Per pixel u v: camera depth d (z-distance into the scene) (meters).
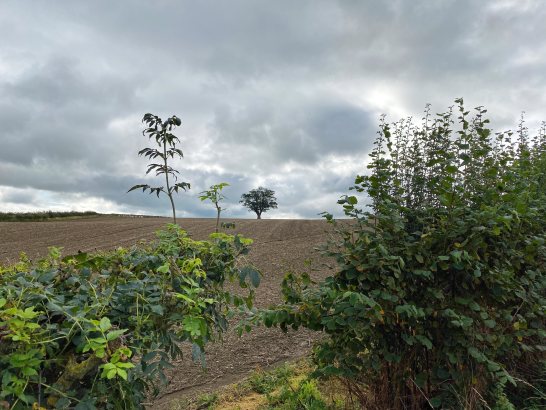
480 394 3.48
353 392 3.65
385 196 3.68
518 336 3.61
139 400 2.36
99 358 2.01
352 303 2.87
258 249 20.67
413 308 3.03
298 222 35.38
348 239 3.55
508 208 3.59
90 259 2.51
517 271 4.10
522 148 6.21
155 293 2.42
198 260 2.53
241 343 7.23
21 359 1.77
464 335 3.35
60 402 1.87
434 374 3.43
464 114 3.93
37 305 2.13
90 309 2.14
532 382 4.15
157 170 3.27
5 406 1.80
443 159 3.78
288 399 4.32
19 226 29.23
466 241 3.32
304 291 3.60
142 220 39.69
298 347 6.93
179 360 6.56
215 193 3.19
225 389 5.18
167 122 3.29
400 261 3.07
